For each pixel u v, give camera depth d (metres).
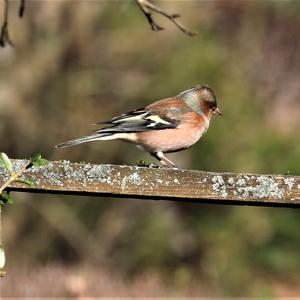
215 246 18.41
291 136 19.42
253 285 17.44
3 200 3.62
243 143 19.05
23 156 19.03
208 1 20.59
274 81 21.92
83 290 11.02
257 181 3.85
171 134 7.10
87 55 19.31
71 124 19.17
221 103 19.06
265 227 18.55
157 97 19.31
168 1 19.39
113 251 18.61
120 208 18.81
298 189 3.86
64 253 18.75
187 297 13.93
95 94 19.34
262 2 22.02
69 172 3.76
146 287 13.93
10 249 18.23
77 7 19.12
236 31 21.56
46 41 19.06
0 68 18.92
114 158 19.09
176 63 19.20
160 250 18.45
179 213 18.80
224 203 3.92
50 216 18.64
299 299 16.31
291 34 22.55
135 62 19.42
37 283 11.73
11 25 18.67
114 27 19.31
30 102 19.05
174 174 3.82
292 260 18.36
